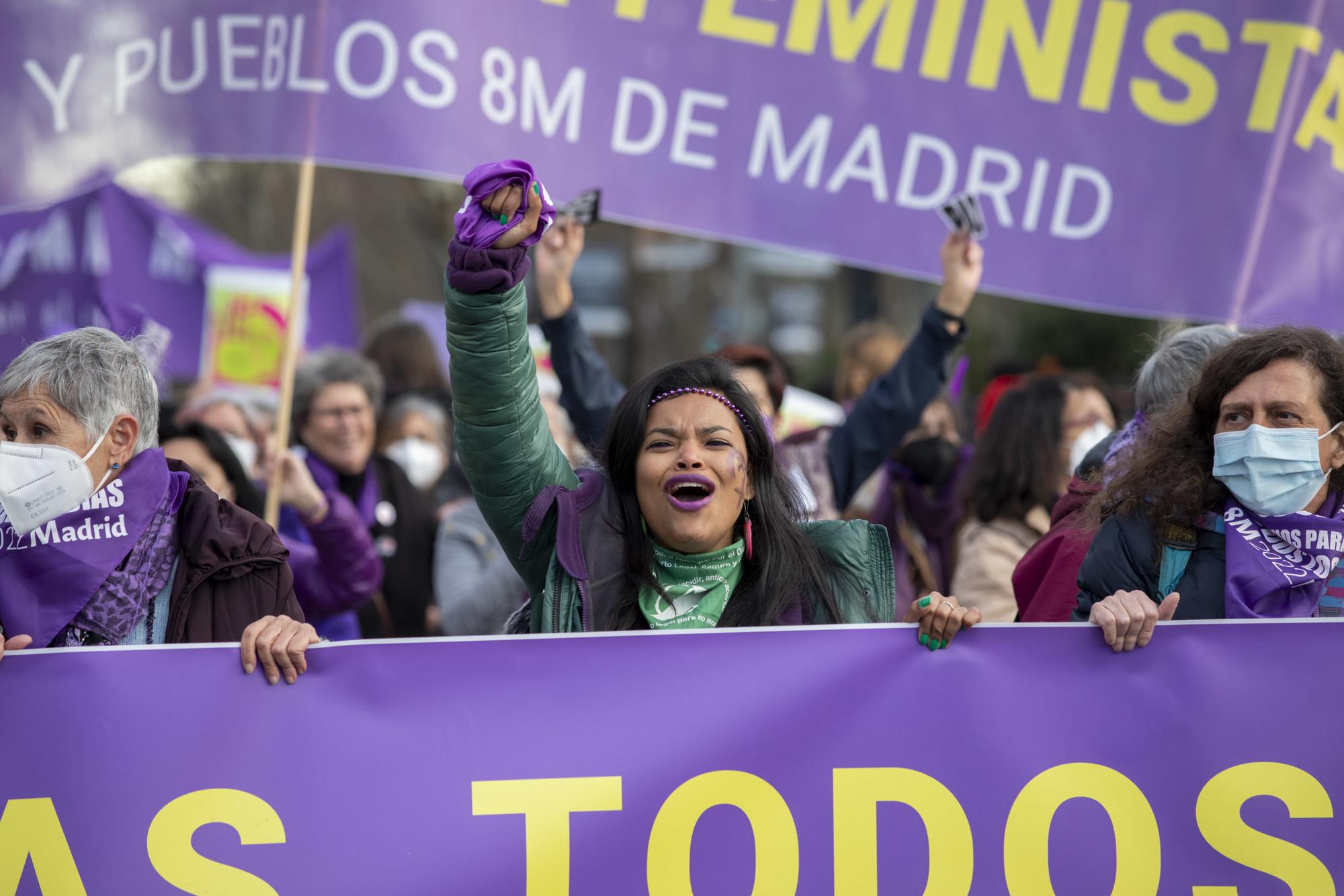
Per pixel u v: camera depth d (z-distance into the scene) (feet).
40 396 18.31
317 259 52.34
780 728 18.37
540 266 30.19
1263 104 29.01
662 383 19.54
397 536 35.17
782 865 18.15
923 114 29.58
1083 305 29.43
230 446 31.91
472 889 17.89
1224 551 19.69
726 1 29.48
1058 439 30.04
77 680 17.84
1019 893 18.28
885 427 30.60
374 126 29.27
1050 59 29.40
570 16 29.37
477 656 18.25
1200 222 29.14
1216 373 19.66
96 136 29.86
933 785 18.38
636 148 29.53
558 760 18.13
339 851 17.84
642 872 18.03
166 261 49.62
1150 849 18.39
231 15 29.63
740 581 19.61
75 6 29.86
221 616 18.69
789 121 29.58
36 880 17.60
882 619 19.79
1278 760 18.57
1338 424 19.10
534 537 19.53
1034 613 21.85
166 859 17.70
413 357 43.09
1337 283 28.96
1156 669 18.69
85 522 18.42
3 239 48.91
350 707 18.07
